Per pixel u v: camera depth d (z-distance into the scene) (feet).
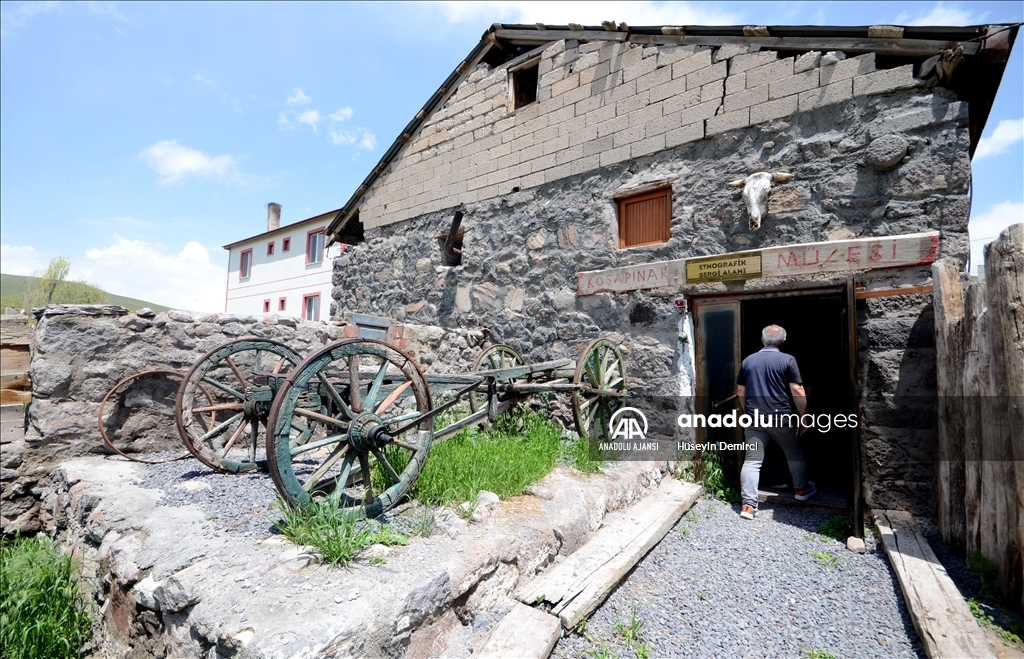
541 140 21.80
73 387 13.80
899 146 13.65
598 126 20.02
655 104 18.51
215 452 12.59
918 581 10.05
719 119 16.97
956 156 13.09
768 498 16.31
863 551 12.25
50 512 12.80
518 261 22.30
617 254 19.19
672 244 17.74
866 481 13.78
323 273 70.64
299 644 5.81
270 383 12.87
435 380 13.30
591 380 17.06
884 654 8.74
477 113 24.38
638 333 18.48
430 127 26.50
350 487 11.11
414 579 7.42
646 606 10.11
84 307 14.02
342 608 6.55
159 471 12.73
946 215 13.16
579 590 9.62
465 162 24.73
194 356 15.78
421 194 26.71
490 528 9.81
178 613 7.17
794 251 15.10
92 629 9.62
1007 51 12.67
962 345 11.21
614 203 19.63
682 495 15.29
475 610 8.52
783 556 12.31
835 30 14.67
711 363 17.34
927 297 13.20
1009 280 9.04
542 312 21.30
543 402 20.39
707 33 17.26
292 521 8.64
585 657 8.47
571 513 11.45
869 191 14.24
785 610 10.11
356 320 18.98
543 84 21.88
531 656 7.74
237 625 6.21
